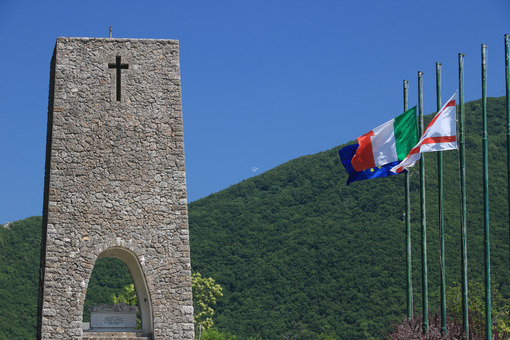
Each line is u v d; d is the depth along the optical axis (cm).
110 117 3578
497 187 11762
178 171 3594
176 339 3459
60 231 3441
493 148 13500
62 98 3553
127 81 3622
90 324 3559
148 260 3500
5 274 9438
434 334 3256
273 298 10438
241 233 13062
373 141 3444
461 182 3088
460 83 3138
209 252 12412
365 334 8919
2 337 8025
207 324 7188
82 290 3416
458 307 5922
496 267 9369
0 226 10769
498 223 10606
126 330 3566
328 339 8419
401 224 11312
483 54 3012
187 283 3509
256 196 15188
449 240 10319
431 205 11456
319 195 14050
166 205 3556
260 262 11669
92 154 3531
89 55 3612
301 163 16100
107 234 3478
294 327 9619
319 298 10081
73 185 3488
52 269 3406
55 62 3622
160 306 3475
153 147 3588
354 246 11194
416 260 10144
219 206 14775
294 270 11056
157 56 3672
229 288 11094
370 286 9925
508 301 7281
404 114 3453
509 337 4341
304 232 12306
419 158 3462
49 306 3378
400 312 9081
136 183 3547
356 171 3469
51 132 3578
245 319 10012
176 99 3650
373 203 12438
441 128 3181
